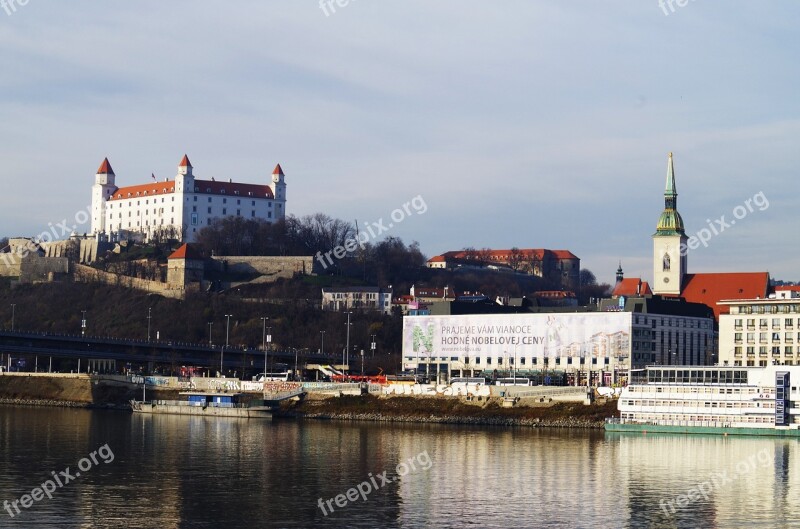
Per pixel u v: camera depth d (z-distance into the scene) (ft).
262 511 647.15
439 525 617.62
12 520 617.21
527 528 612.29
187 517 629.51
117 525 607.78
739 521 635.66
